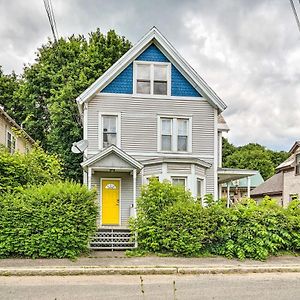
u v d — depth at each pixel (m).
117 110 18.77
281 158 62.72
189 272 11.05
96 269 10.80
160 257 12.63
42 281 9.80
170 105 19.17
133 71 19.09
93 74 28.75
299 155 28.50
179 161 17.73
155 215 13.31
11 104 35.12
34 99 31.70
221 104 19.42
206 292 8.70
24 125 32.12
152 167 18.11
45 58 31.97
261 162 57.97
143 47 19.11
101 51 30.14
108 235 14.54
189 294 8.48
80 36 32.59
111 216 18.20
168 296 8.26
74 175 27.83
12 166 13.71
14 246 12.09
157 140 18.88
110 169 17.19
